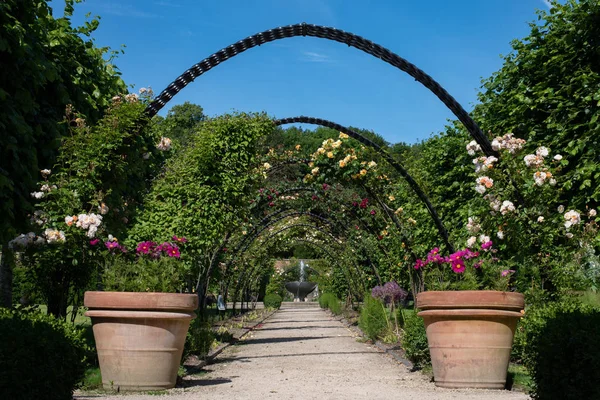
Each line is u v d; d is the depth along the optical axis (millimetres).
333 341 11844
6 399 3186
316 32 7008
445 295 5707
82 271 6410
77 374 3891
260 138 11445
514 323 5762
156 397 5129
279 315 24203
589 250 6641
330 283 26828
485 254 7145
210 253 12102
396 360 8398
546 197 6715
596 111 7094
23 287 6309
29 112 6027
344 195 12609
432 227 10867
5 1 5414
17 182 5520
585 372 3400
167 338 5523
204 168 10211
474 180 10250
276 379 6590
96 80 7586
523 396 5199
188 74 7020
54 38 6699
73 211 6215
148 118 6820
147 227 9367
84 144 6336
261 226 16406
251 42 7035
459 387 5730
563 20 7668
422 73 6754
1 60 5473
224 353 9812
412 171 11047
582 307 5750
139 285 5824
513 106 8297
